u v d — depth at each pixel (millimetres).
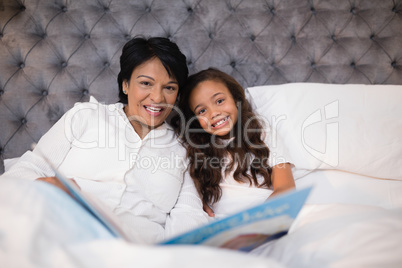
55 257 482
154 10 1422
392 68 1479
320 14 1476
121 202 929
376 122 1190
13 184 673
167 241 574
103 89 1378
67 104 1359
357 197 1082
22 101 1335
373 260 540
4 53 1333
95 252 502
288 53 1455
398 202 1061
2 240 513
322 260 562
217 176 1126
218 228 562
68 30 1372
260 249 702
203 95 1127
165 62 1009
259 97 1317
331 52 1465
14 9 1349
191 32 1422
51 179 817
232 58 1455
